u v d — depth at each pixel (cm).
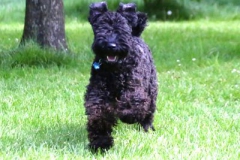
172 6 3244
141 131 909
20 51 1516
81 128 914
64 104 1076
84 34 2294
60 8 1631
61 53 1558
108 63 732
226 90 1231
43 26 1612
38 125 927
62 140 841
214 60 1603
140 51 801
